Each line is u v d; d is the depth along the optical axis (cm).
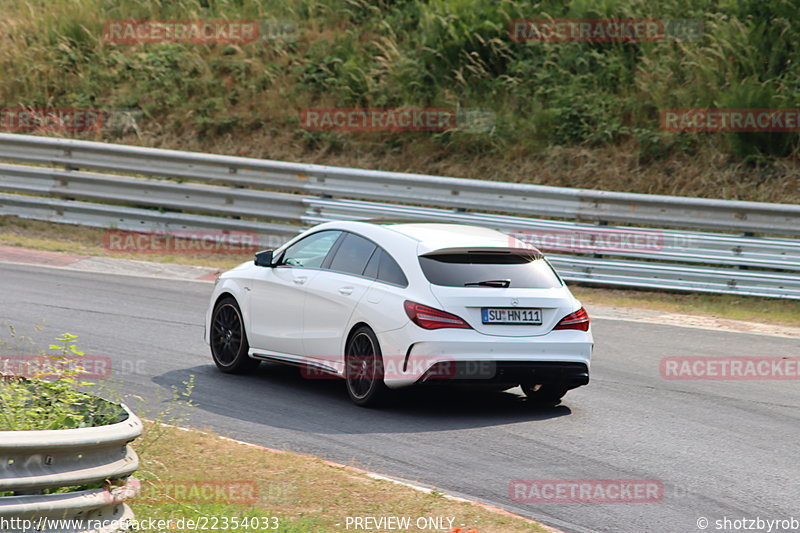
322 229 3403
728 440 2775
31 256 5741
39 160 6694
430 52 7669
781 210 5238
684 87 7050
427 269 2962
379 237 3156
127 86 8306
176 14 9025
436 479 2347
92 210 6456
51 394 2095
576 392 3353
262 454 2447
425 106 7456
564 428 2867
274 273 3409
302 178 6175
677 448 2678
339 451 2561
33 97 8325
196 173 6366
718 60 7131
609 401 3228
